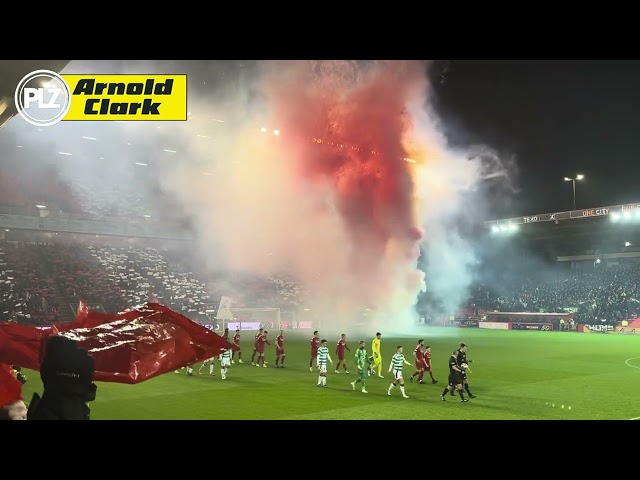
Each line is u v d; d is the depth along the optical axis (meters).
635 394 18.11
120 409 14.90
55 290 47.84
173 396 17.27
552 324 61.94
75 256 54.19
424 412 14.88
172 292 55.81
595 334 54.28
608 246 74.44
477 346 38.44
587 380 21.44
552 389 19.12
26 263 49.66
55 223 52.50
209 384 20.17
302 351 35.03
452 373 16.84
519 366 26.19
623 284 63.69
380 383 20.86
